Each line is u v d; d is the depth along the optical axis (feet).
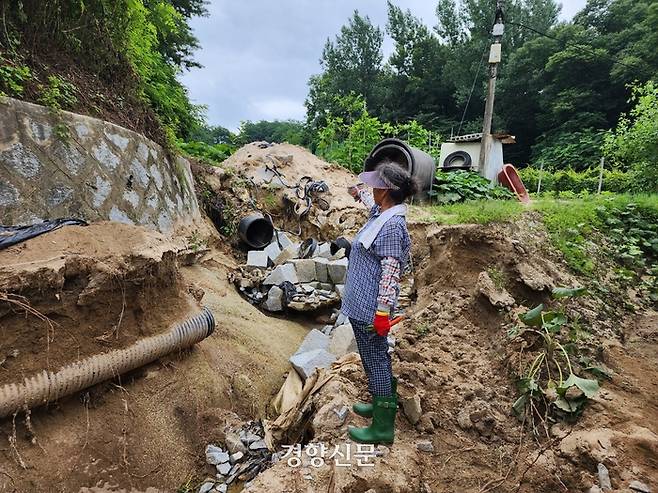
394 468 8.48
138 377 10.98
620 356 13.23
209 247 21.53
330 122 46.01
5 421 8.31
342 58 139.74
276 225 27.89
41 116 13.12
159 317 11.48
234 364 13.85
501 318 13.15
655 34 74.90
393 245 8.28
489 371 11.82
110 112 17.38
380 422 9.02
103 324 10.04
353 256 8.95
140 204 16.80
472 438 9.78
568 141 79.92
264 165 30.66
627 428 9.39
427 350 12.73
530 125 101.04
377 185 8.50
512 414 10.34
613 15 96.94
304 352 15.26
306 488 8.05
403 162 27.63
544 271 15.62
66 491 8.46
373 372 8.84
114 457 9.45
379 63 139.03
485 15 114.11
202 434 11.27
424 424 9.87
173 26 26.71
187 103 32.86
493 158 41.47
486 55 107.34
